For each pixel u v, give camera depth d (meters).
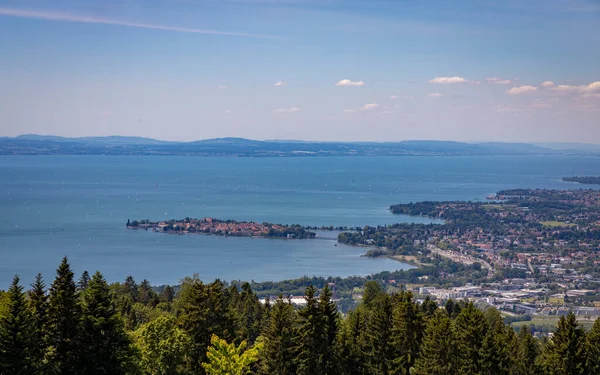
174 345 76.06
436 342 80.69
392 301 98.81
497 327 92.19
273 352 78.81
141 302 150.12
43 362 66.00
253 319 109.88
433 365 80.12
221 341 66.88
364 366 86.44
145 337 76.38
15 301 63.44
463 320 83.38
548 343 84.88
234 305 115.31
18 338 62.22
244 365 66.56
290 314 82.50
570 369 79.00
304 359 78.44
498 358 78.19
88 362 68.75
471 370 78.62
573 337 79.38
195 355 80.00
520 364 85.19
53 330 67.50
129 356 72.06
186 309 85.25
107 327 70.12
